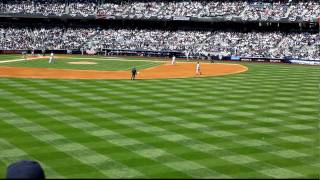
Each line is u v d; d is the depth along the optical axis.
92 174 21.19
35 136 27.66
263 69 76.25
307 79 61.34
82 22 113.75
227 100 42.22
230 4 102.25
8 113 34.16
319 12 93.75
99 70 68.94
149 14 104.44
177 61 92.06
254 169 22.31
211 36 103.19
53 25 113.12
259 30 102.81
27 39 107.94
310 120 33.84
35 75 60.00
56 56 98.62
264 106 39.44
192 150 25.28
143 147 25.67
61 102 39.22
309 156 24.59
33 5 109.94
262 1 101.06
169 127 30.64
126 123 31.56
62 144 26.00
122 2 108.88
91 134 28.33
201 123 32.09
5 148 25.11
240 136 28.67
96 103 39.06
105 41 107.06
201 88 50.25
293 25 100.94
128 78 58.94
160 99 41.91
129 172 21.50
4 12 108.12
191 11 102.81
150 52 102.44
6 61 82.31
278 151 25.47
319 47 91.56
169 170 21.88
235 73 68.69
